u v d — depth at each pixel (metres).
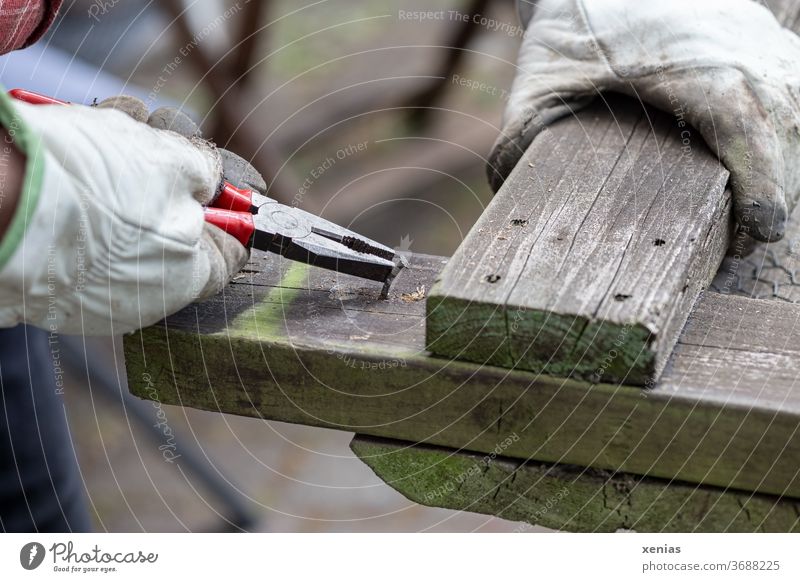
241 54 3.81
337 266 1.54
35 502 2.49
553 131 1.84
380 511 3.81
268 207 1.57
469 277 1.38
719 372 1.35
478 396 1.39
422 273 1.67
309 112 5.00
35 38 1.73
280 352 1.47
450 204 5.14
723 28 1.81
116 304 1.32
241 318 1.53
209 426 4.27
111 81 3.30
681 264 1.40
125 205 1.26
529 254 1.44
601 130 1.83
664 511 1.40
